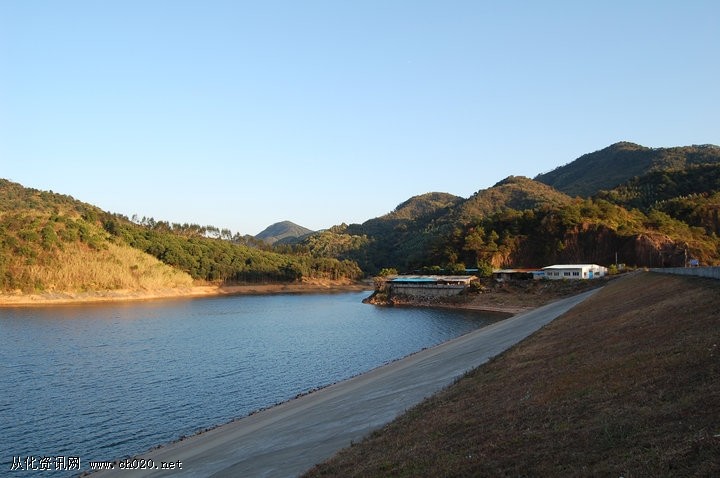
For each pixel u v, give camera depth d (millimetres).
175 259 194375
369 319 104562
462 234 181375
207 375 51312
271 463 21234
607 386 17109
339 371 53719
